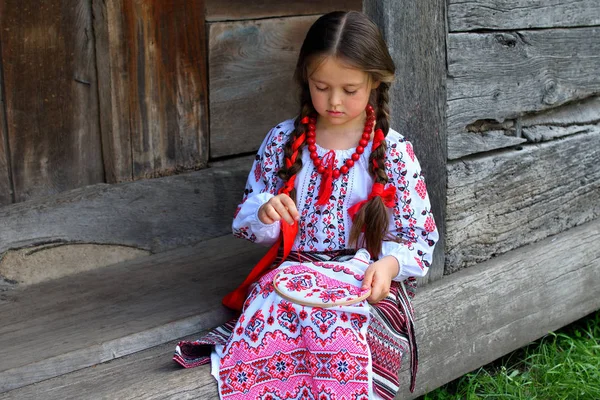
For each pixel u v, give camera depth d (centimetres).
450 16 257
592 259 323
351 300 204
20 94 274
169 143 310
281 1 336
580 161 320
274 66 340
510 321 295
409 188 227
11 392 208
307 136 229
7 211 271
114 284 275
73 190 289
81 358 220
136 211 300
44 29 275
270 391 210
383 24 239
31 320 245
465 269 283
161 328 236
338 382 204
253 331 211
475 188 279
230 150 333
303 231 229
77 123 290
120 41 286
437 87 258
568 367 305
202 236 320
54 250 282
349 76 210
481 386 298
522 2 278
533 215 305
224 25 319
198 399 209
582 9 301
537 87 292
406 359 257
